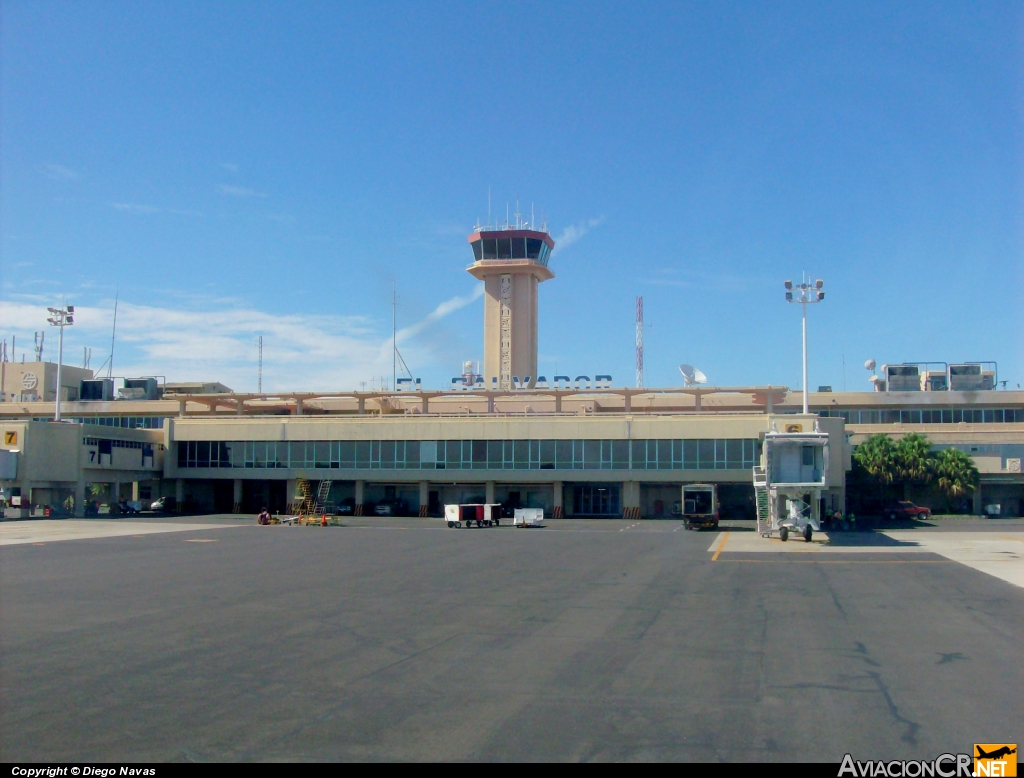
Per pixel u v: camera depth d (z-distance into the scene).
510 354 110.19
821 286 63.78
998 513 83.19
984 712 13.15
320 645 18.52
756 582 29.83
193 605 24.56
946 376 98.38
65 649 18.23
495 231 110.06
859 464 84.06
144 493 96.50
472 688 14.65
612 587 28.41
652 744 11.61
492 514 69.25
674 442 79.88
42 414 111.19
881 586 28.70
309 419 87.38
